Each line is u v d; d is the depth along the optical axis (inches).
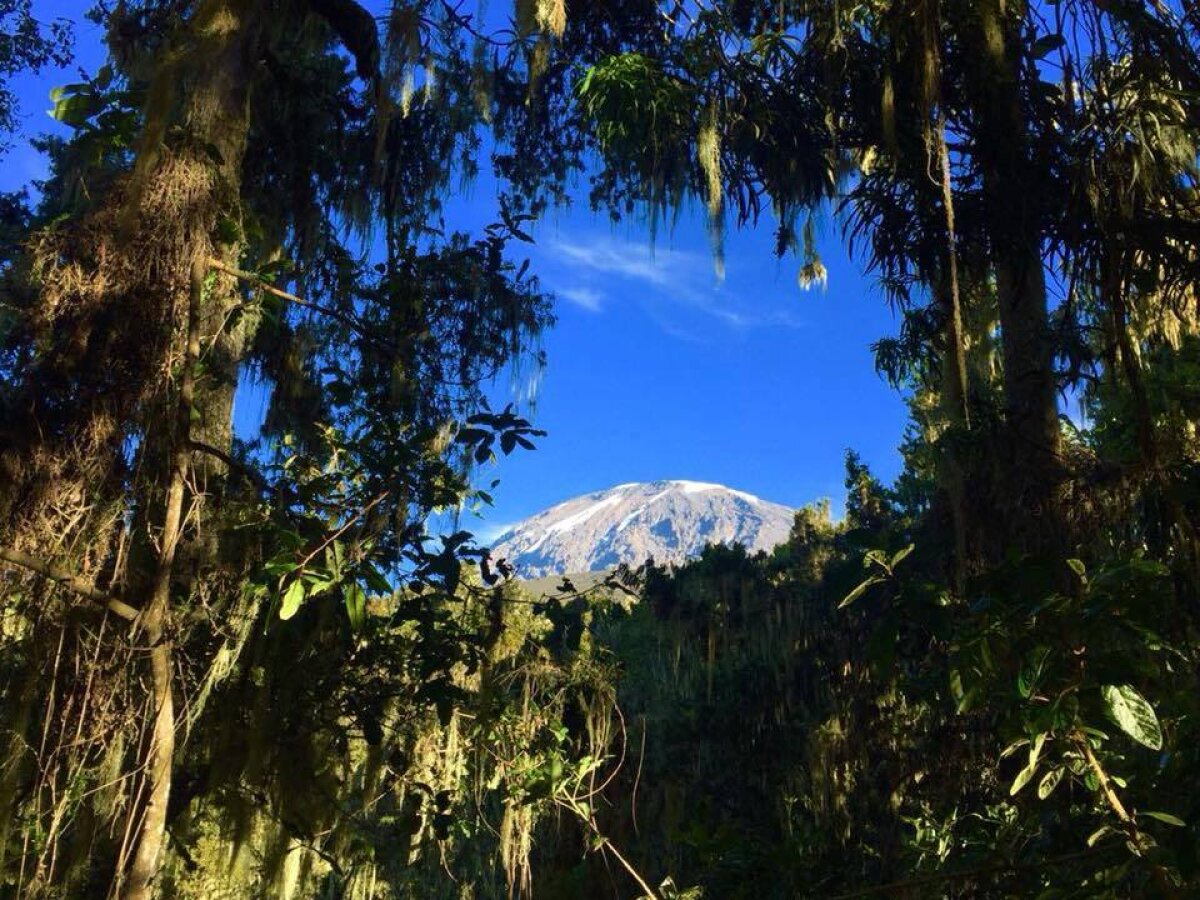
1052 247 209.8
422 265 207.3
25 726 124.0
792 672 502.3
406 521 180.2
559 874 228.4
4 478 124.8
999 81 209.9
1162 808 89.3
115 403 130.9
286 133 254.2
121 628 132.9
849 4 230.1
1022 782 86.6
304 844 188.7
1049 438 230.7
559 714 217.2
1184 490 129.6
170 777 126.7
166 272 135.5
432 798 212.5
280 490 159.0
